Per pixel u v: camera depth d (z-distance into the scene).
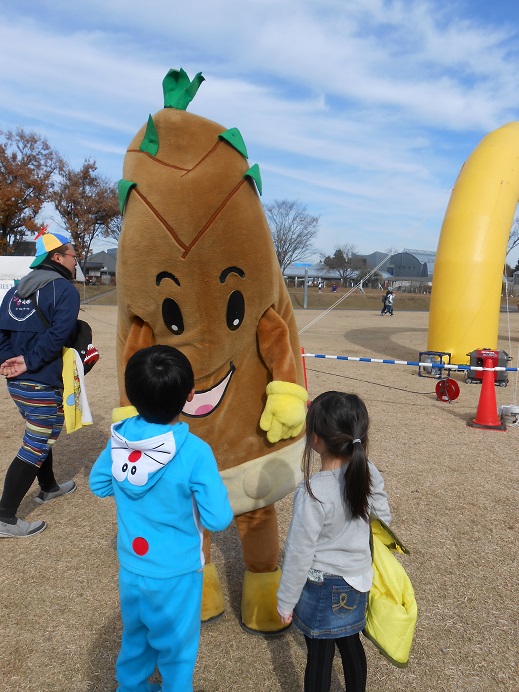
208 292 2.51
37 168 37.72
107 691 2.46
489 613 3.06
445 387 8.27
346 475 1.97
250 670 2.61
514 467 5.39
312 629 2.03
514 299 41.94
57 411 3.83
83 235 42.06
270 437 2.58
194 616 2.01
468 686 2.52
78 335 3.96
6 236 37.25
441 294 10.57
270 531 2.91
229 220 2.41
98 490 2.11
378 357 13.05
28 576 3.35
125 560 1.99
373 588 2.17
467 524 4.12
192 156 2.46
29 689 2.46
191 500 1.97
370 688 2.50
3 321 3.77
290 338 2.79
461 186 10.70
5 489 3.79
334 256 63.66
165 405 1.92
